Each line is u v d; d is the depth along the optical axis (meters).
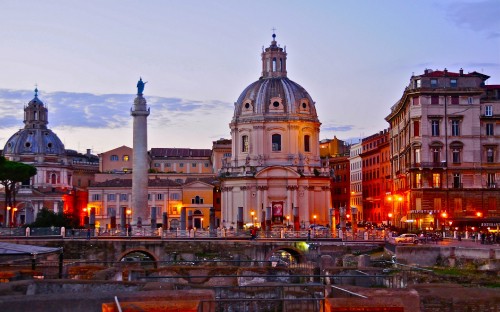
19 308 25.58
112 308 23.44
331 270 48.41
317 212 151.88
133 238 96.44
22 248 50.28
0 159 151.12
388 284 46.66
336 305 24.45
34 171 159.38
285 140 152.75
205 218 180.50
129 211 171.12
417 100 125.94
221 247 92.06
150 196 180.38
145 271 51.62
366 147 193.38
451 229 115.06
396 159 151.50
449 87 125.19
